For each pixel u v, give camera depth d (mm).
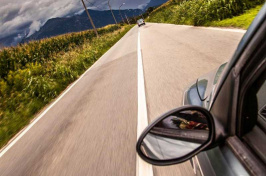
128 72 7098
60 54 16281
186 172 1995
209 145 1003
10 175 3217
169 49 8344
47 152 3512
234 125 934
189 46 7609
